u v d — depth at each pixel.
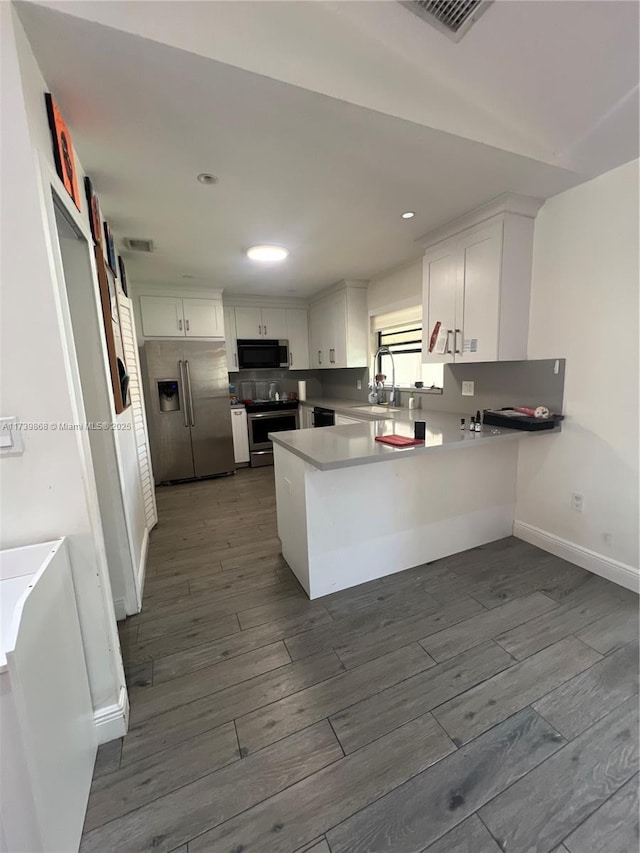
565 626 1.86
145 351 4.21
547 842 1.03
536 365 2.49
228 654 1.76
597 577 2.27
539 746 1.29
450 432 2.36
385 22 1.28
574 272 2.20
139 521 2.65
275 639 1.84
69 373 1.17
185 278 3.94
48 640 0.99
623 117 1.65
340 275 4.02
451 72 1.46
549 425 2.34
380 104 1.39
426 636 1.83
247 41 1.18
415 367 3.93
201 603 2.15
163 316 4.29
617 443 2.12
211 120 1.43
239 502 3.81
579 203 2.13
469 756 1.26
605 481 2.20
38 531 1.19
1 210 1.03
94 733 1.31
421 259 3.40
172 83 1.23
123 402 2.36
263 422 5.16
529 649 1.72
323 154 1.69
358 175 1.89
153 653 1.77
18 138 1.01
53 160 1.25
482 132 1.62
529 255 2.40
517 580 2.26
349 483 2.16
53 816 0.92
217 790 1.18
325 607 2.08
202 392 4.52
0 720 0.79
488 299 2.42
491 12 1.22
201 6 1.12
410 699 1.49
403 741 1.32
